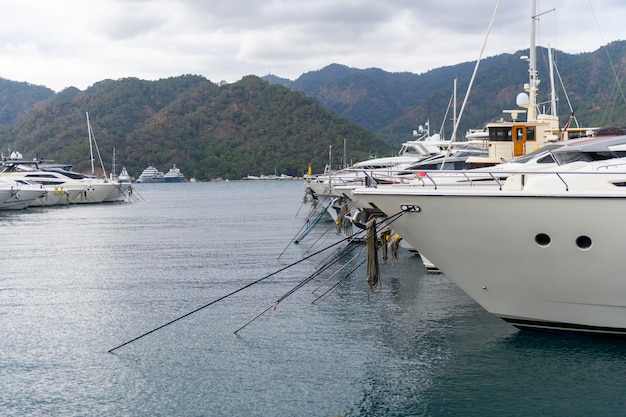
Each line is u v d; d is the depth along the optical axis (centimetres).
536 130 2936
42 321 1719
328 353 1409
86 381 1287
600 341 1373
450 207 1334
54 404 1187
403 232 1416
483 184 1947
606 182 1288
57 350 1473
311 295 1947
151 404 1179
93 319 1733
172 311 1798
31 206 6725
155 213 5912
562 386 1200
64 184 7025
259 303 1869
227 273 2389
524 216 1288
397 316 1680
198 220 5012
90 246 3306
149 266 2589
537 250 1308
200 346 1478
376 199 1402
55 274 2423
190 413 1140
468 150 3597
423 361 1344
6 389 1256
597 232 1258
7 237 3769
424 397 1178
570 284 1316
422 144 4809
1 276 2392
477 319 1620
